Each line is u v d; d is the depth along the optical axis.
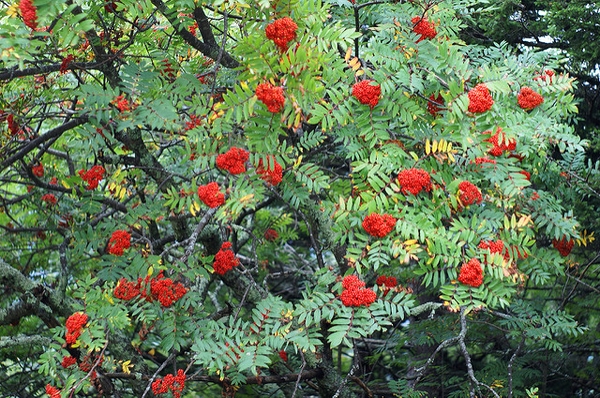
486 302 4.41
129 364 5.55
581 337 7.07
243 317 7.72
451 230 4.27
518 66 4.79
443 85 4.55
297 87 4.03
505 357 7.48
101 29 5.44
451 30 4.79
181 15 4.84
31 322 7.71
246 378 5.57
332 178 6.64
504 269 4.20
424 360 7.16
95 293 4.64
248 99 4.06
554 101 4.76
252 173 4.33
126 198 6.43
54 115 5.66
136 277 4.77
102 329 4.56
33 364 8.09
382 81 4.13
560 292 7.45
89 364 4.85
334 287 4.28
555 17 6.54
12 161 5.62
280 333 4.49
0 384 7.81
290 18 3.96
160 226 8.02
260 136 4.12
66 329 4.62
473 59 5.00
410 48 4.35
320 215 5.53
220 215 4.28
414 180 4.19
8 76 4.90
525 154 4.69
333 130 5.53
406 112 4.24
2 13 3.75
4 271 5.74
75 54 4.96
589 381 7.73
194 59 5.87
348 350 9.87
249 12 4.08
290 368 6.15
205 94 5.00
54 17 3.60
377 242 4.22
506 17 6.85
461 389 7.00
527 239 4.48
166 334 4.76
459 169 4.50
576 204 6.48
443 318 6.54
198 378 5.60
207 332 4.68
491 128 4.27
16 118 5.74
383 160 4.23
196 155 4.50
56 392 4.52
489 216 4.59
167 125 4.43
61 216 6.64
